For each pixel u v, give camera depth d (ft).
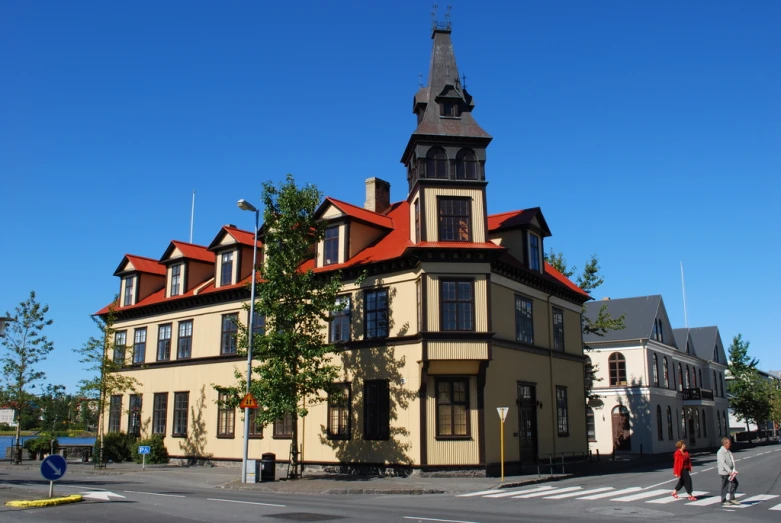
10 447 135.64
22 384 122.93
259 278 107.04
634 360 166.30
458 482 78.69
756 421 242.58
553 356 109.50
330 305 86.22
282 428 102.68
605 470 102.68
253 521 46.98
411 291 90.48
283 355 84.38
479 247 87.35
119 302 138.62
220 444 110.83
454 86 95.50
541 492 71.00
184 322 122.42
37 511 52.19
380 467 88.84
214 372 114.42
